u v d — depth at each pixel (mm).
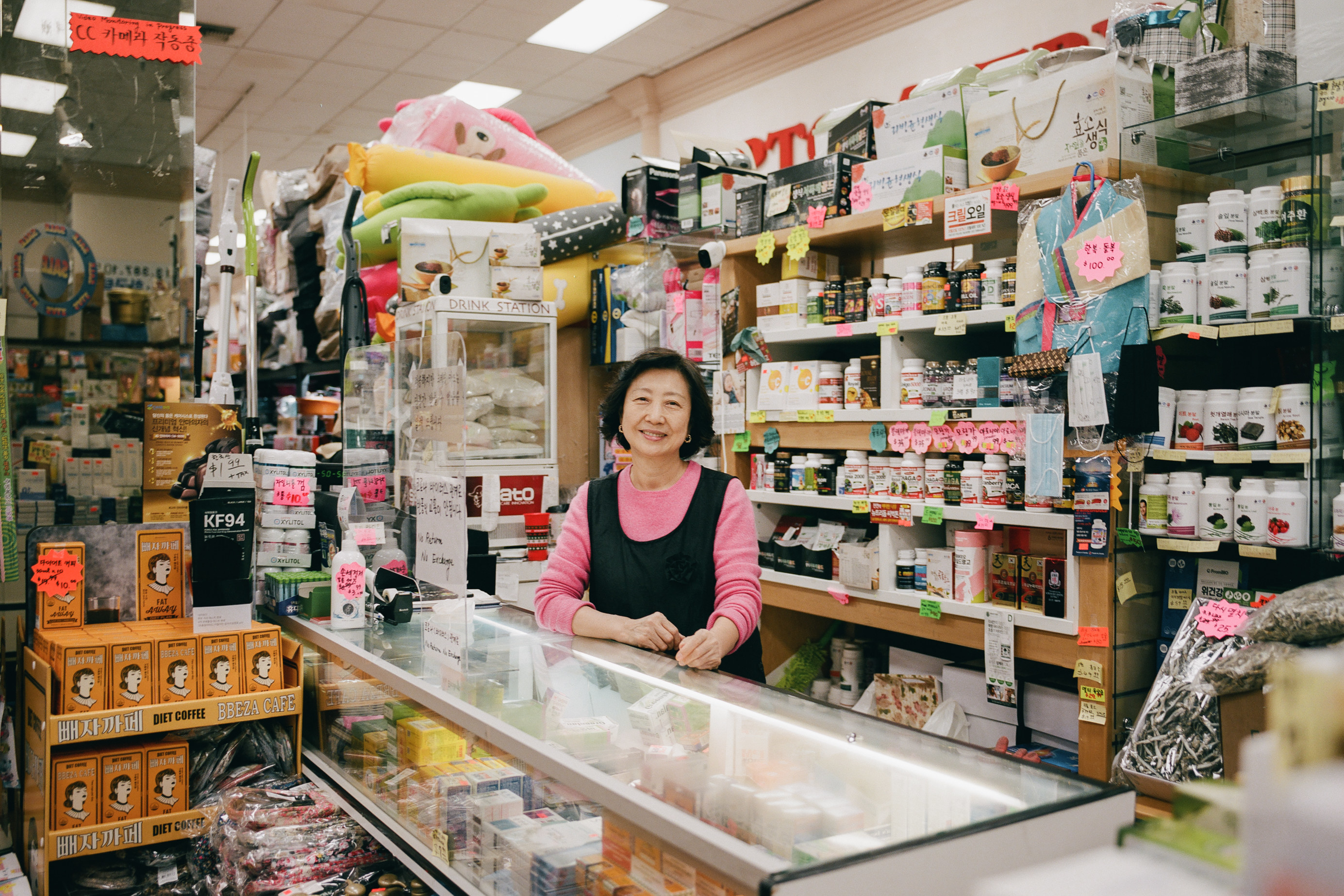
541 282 3096
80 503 2348
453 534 1745
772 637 3598
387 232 3584
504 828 1501
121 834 2010
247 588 2184
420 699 1694
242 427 2508
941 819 1054
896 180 3008
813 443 3328
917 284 2994
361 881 1808
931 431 2934
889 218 2975
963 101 2895
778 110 6934
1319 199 2133
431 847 1679
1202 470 2490
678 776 1204
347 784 2045
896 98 6066
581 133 8938
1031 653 2605
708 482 2242
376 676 1883
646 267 3932
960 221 2754
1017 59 2834
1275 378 2516
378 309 3902
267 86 8023
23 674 2252
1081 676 2473
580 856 1357
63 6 2336
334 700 2162
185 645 2104
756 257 3596
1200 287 2336
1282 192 2227
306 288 4793
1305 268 2166
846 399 3207
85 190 2367
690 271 4086
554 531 3232
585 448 4211
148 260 2432
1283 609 1649
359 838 1917
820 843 1001
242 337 5484
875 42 6176
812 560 3301
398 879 1819
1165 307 2342
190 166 2469
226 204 3174
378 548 2316
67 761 1977
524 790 1551
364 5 6402
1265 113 2312
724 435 3645
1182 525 2320
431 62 7492
